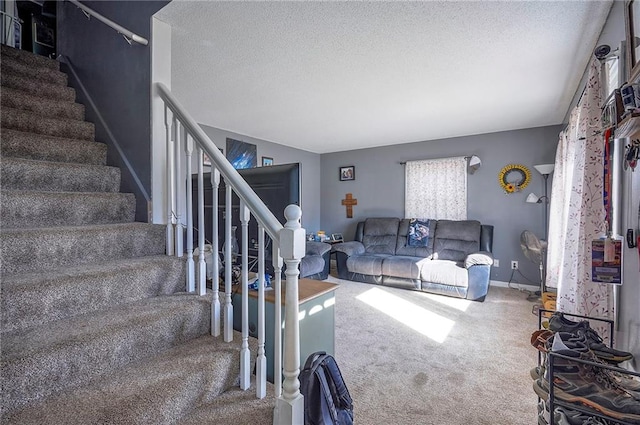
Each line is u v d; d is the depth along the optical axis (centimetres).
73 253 157
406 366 223
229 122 412
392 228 517
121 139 214
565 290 207
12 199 158
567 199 296
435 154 512
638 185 132
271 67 251
